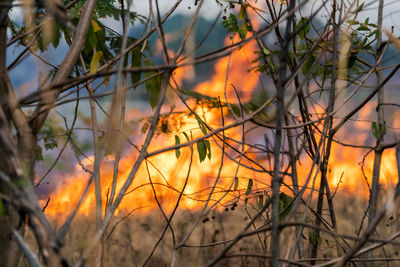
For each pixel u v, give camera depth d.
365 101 3.45
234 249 5.16
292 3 2.43
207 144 3.27
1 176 1.77
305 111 3.66
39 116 2.46
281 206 3.53
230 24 3.49
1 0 2.21
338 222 5.25
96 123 3.20
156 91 3.16
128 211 5.50
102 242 2.94
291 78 2.42
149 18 3.13
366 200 5.68
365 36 3.81
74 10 3.26
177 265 4.92
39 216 1.79
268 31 2.40
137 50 3.18
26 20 2.59
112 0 3.47
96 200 3.06
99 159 2.12
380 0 3.62
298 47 3.76
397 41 2.10
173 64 2.50
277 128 2.36
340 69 3.56
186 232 5.51
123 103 3.12
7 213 2.16
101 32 3.28
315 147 3.71
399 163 2.78
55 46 3.13
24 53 2.79
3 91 2.22
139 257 4.96
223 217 5.61
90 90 3.16
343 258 2.19
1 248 2.18
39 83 2.33
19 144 2.32
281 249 4.30
